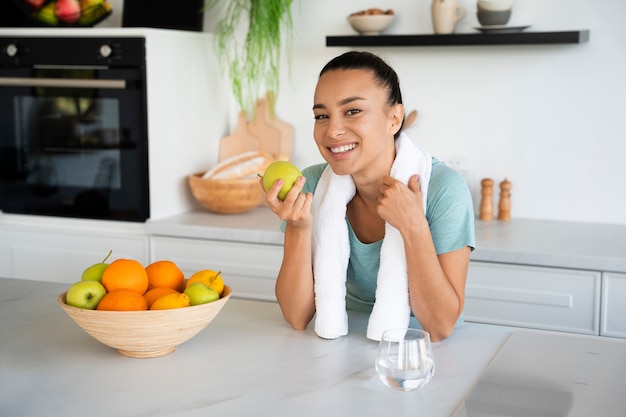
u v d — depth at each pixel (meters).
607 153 3.02
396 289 1.63
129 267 1.49
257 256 2.93
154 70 3.02
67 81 3.07
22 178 3.25
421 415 1.21
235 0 3.37
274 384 1.34
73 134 3.13
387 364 1.29
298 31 3.35
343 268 1.70
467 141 3.18
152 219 3.09
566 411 1.21
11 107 3.20
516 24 3.07
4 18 3.43
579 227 2.97
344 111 1.62
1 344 1.56
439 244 1.67
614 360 1.45
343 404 1.25
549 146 3.08
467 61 3.14
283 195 1.59
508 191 3.08
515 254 2.59
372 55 1.68
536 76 3.06
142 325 1.40
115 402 1.27
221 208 3.18
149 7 3.39
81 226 3.19
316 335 1.63
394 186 1.58
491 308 2.67
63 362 1.46
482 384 1.33
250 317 1.75
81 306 1.44
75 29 3.05
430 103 3.21
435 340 1.60
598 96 3.00
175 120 3.17
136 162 3.05
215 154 3.45
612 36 2.96
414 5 3.17
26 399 1.29
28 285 1.99
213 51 3.37
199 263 3.02
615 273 2.49
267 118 3.41
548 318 2.60
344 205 1.75
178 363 1.45
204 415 1.21
